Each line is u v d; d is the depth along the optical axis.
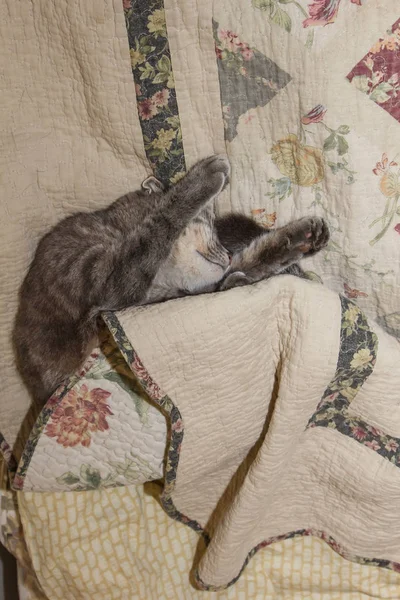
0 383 1.32
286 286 1.10
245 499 1.22
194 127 1.14
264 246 1.21
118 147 1.18
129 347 1.09
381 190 1.08
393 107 1.02
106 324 1.12
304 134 1.08
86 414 1.19
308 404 1.15
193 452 1.21
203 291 1.30
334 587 1.39
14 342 1.29
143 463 1.23
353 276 1.19
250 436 1.23
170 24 1.05
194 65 1.08
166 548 1.38
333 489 1.31
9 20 1.10
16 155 1.18
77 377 1.18
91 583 1.30
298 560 1.40
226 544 1.26
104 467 1.23
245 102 1.10
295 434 1.19
